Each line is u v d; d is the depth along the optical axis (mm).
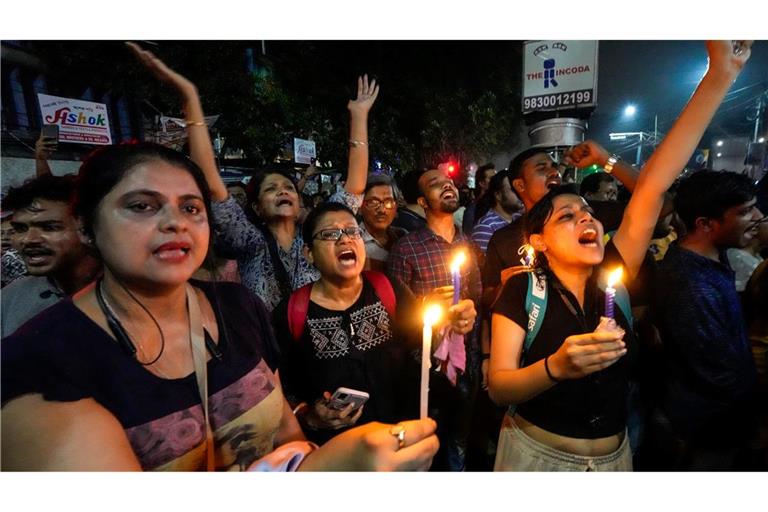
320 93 11875
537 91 5195
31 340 801
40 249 1639
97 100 7992
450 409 2344
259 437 1079
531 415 1603
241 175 8711
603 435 1550
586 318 1595
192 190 947
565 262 1629
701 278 1832
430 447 903
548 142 5121
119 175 875
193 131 2037
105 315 887
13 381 764
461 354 1569
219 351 1037
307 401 1908
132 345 888
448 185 2924
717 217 1886
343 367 1874
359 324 1917
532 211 1728
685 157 1584
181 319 1002
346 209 1956
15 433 756
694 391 1857
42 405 770
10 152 6566
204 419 960
